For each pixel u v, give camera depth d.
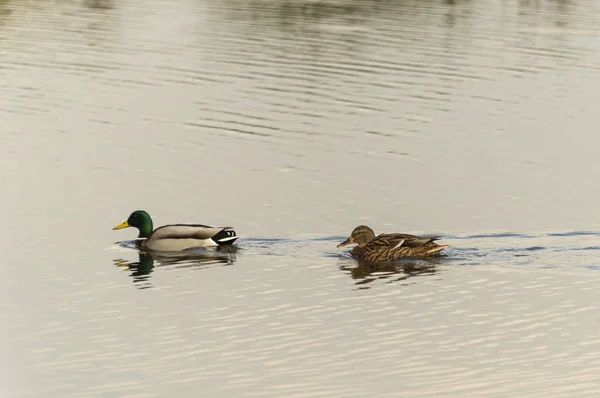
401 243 24.45
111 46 42.62
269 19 46.72
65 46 42.59
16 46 42.56
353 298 22.23
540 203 27.88
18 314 21.34
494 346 19.73
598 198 28.25
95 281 23.28
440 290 22.69
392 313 21.42
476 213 27.17
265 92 37.19
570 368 18.73
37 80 38.56
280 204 27.80
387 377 18.38
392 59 40.91
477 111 35.53
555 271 23.67
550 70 39.88
